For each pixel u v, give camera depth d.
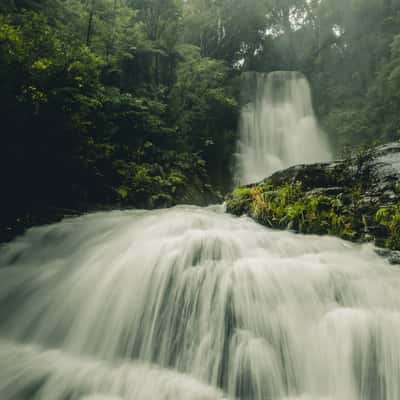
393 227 5.52
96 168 10.55
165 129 14.47
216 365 3.73
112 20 15.19
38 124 8.45
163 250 4.97
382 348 3.57
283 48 26.69
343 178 7.04
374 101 17.56
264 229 6.61
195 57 18.52
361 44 21.34
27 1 11.09
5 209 8.25
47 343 4.53
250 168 18.77
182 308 4.22
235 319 3.97
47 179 9.45
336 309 4.08
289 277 4.41
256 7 24.23
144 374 3.73
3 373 3.75
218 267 4.50
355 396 3.48
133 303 4.45
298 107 22.09
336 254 5.30
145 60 16.75
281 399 3.48
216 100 18.16
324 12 23.67
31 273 5.78
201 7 22.75
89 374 3.72
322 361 3.69
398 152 7.04
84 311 4.66
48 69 8.05
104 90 12.43
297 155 20.20
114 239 6.31
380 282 4.52
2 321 5.03
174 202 12.53
